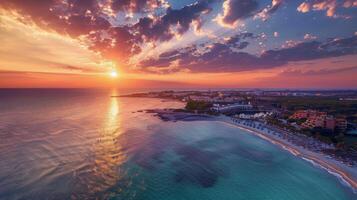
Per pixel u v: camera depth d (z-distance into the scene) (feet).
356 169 174.50
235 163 193.98
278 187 151.43
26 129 273.13
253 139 279.49
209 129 338.34
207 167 182.60
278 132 306.96
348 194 141.38
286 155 216.95
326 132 291.38
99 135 265.54
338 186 151.84
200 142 259.80
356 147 226.79
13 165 160.66
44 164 165.68
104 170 163.22
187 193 139.13
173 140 263.29
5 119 339.57
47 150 197.16
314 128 301.63
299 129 306.35
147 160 190.08
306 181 160.35
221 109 539.70
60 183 138.10
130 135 275.59
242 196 138.92
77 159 180.86
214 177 164.45
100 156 191.83
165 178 157.58
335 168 178.60
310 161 199.62
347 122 337.11
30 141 221.25
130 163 180.45
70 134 261.03
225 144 254.47
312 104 601.21
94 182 143.33
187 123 383.65
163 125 358.43
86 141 235.61
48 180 140.67
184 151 222.07
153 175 161.07
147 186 144.05
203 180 158.51
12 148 197.26
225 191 144.36
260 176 168.55
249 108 575.79
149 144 239.09
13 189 127.85
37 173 149.89
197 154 214.48
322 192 144.66
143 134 285.02
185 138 276.41
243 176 167.94
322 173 173.68
